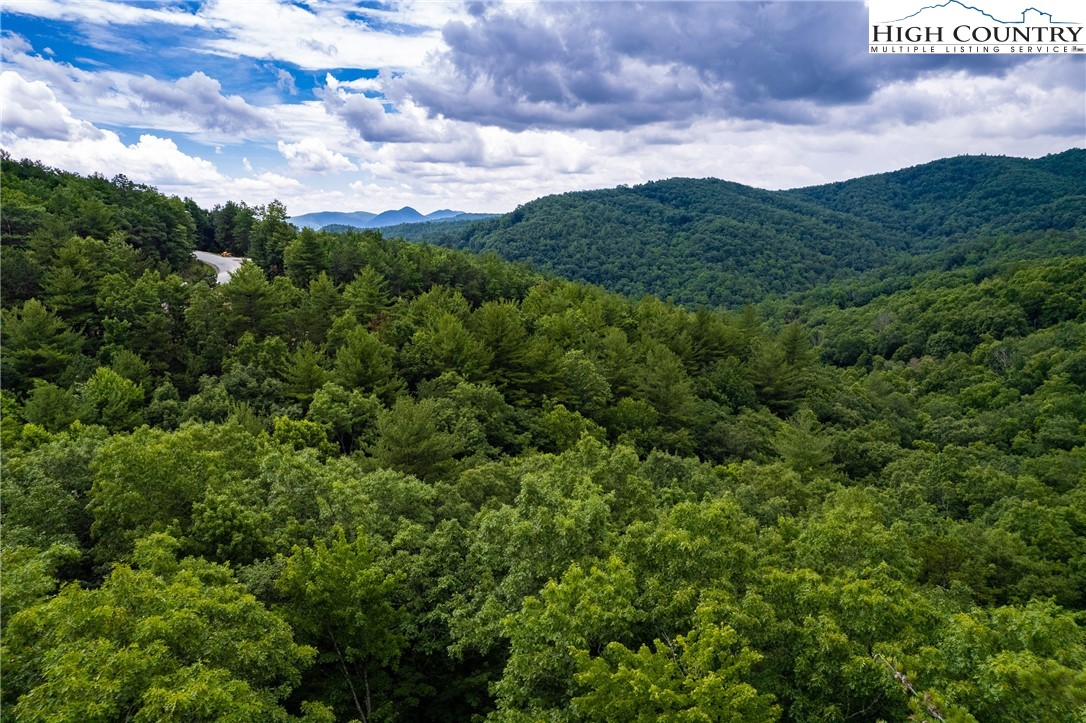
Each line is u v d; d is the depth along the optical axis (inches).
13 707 373.7
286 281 2333.9
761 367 2472.9
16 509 695.1
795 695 470.6
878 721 426.6
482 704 703.1
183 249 3031.5
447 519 887.7
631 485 898.7
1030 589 935.0
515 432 1601.9
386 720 627.5
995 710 398.0
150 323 1740.9
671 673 431.8
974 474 1505.9
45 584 477.1
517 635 497.0
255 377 1619.1
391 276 2802.7
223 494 735.7
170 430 1332.4
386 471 902.4
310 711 506.6
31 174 3307.1
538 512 657.0
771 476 1259.8
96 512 695.1
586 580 522.9
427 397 1624.0
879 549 662.5
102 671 373.4
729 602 495.8
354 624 604.7
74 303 1784.0
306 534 757.9
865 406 2546.8
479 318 2126.0
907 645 474.9
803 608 517.0
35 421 1205.1
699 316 2773.1
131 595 456.1
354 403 1460.4
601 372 2028.8
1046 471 1713.8
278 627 512.1
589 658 448.1
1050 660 394.6
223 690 397.4
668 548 549.3
